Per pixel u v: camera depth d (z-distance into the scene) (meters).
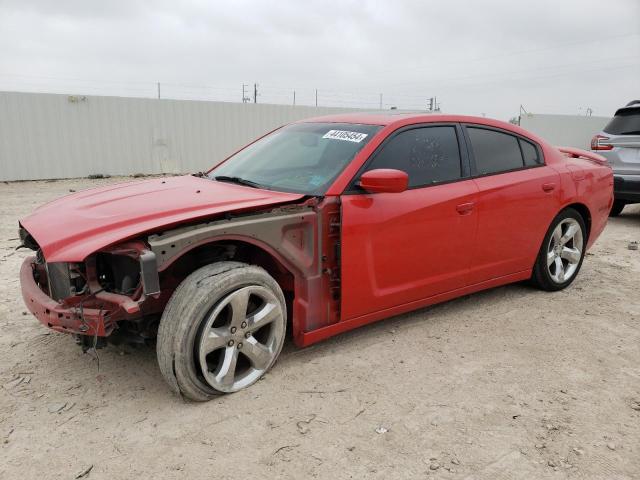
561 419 2.78
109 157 16.39
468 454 2.47
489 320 4.12
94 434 2.57
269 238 2.94
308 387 3.03
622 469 2.39
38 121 15.09
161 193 3.28
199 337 2.70
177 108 17.17
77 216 2.93
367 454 2.45
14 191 12.69
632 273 5.56
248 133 18.67
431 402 2.91
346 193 3.26
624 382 3.19
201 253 3.06
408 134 3.66
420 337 3.77
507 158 4.26
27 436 2.55
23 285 2.99
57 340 3.61
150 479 2.27
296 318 3.19
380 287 3.45
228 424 2.67
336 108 20.27
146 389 2.99
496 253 4.14
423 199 3.56
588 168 4.94
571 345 3.69
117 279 2.81
